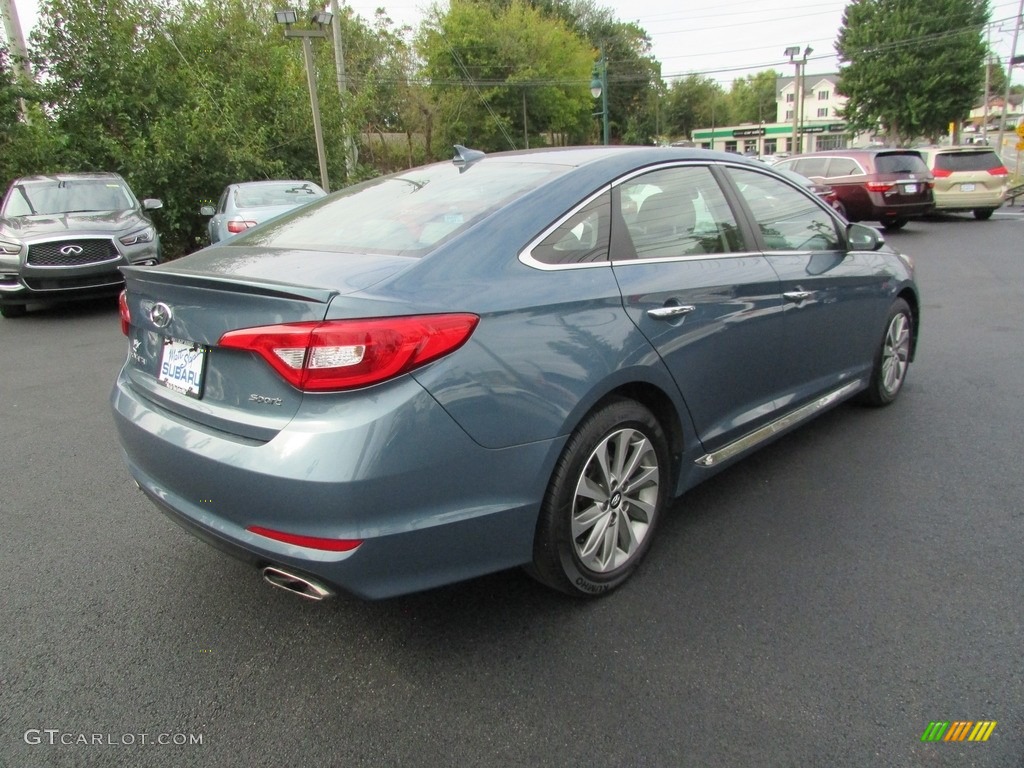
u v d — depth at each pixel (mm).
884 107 41844
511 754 2131
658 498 3031
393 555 2213
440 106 43969
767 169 3840
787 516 3469
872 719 2209
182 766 2125
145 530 3531
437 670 2496
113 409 2865
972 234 14711
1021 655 2461
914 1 39906
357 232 2848
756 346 3406
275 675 2494
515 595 2908
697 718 2240
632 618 2736
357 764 2115
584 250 2744
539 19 51531
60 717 2320
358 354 2117
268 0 31516
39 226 9172
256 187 12234
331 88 20672
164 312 2529
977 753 2074
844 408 4898
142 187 14961
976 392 5113
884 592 2842
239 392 2324
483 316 2328
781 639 2586
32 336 8211
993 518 3371
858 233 4180
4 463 4402
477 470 2309
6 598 2967
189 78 17766
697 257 3184
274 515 2201
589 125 57312
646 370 2787
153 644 2672
